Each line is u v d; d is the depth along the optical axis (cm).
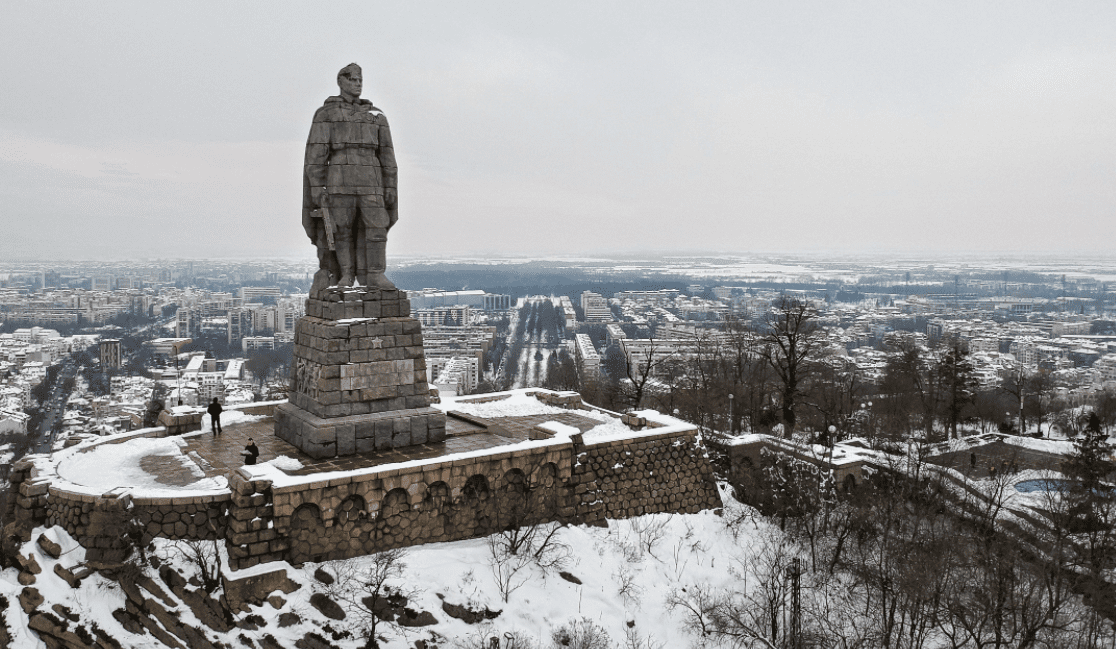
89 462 4322
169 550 3616
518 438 5069
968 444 8606
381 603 3703
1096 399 14000
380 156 4756
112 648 3366
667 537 4984
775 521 5566
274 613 3553
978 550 5059
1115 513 5628
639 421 5381
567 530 4700
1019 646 4197
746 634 4247
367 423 4559
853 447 7775
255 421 5466
